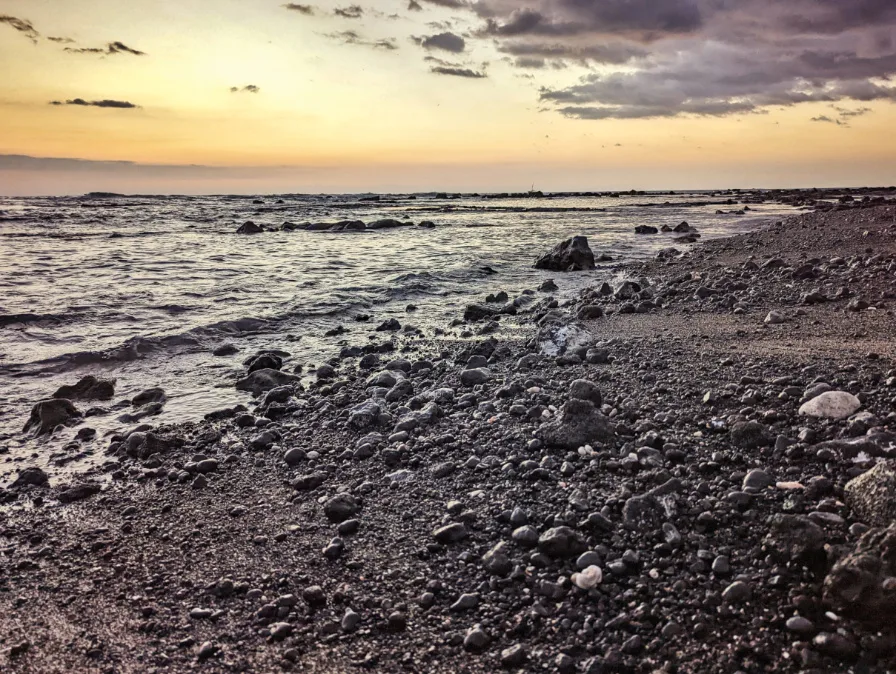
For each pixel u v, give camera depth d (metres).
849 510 3.98
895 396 5.78
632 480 4.98
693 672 3.08
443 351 10.95
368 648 3.56
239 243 31.39
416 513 5.01
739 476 4.73
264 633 3.75
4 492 5.93
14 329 12.30
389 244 31.53
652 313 12.17
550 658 3.33
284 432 7.29
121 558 4.70
